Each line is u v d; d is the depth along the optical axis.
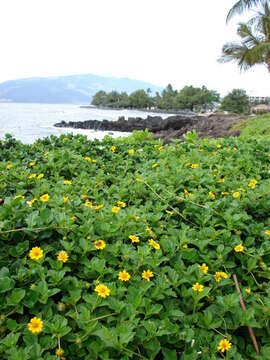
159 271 1.61
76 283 1.49
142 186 2.47
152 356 1.25
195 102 89.75
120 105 118.62
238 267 1.83
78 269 1.64
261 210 2.28
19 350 1.16
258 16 18.47
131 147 3.98
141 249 1.60
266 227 2.07
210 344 1.35
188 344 1.33
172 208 2.17
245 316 1.41
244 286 1.72
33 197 2.36
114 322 1.36
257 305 1.49
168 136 20.41
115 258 1.66
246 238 1.93
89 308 1.39
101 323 1.37
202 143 4.14
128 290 1.43
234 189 2.56
